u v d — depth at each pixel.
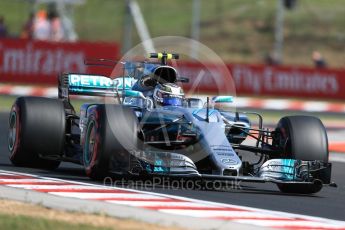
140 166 31.89
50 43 101.19
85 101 93.00
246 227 25.06
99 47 101.25
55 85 100.88
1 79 101.12
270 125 76.75
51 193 29.66
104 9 180.25
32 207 26.66
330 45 161.00
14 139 38.28
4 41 101.19
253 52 158.25
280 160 33.34
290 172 33.09
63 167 40.94
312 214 28.98
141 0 180.75
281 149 34.56
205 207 28.27
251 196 32.47
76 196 29.22
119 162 32.59
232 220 26.11
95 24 171.62
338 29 166.50
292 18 170.50
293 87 105.75
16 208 26.45
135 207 27.48
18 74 101.12
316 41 162.25
